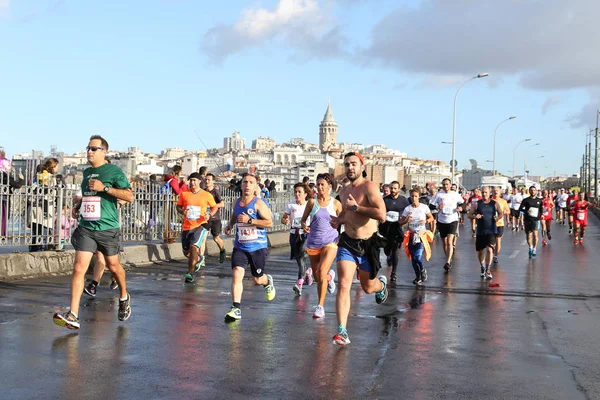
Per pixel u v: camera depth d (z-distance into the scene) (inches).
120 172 317.7
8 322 320.5
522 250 877.2
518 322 360.5
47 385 222.5
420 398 218.7
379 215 293.7
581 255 804.0
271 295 391.2
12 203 478.0
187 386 225.5
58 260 504.7
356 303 412.8
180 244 665.0
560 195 1663.4
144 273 540.1
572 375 251.4
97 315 345.7
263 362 259.4
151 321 335.0
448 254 610.9
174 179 681.0
